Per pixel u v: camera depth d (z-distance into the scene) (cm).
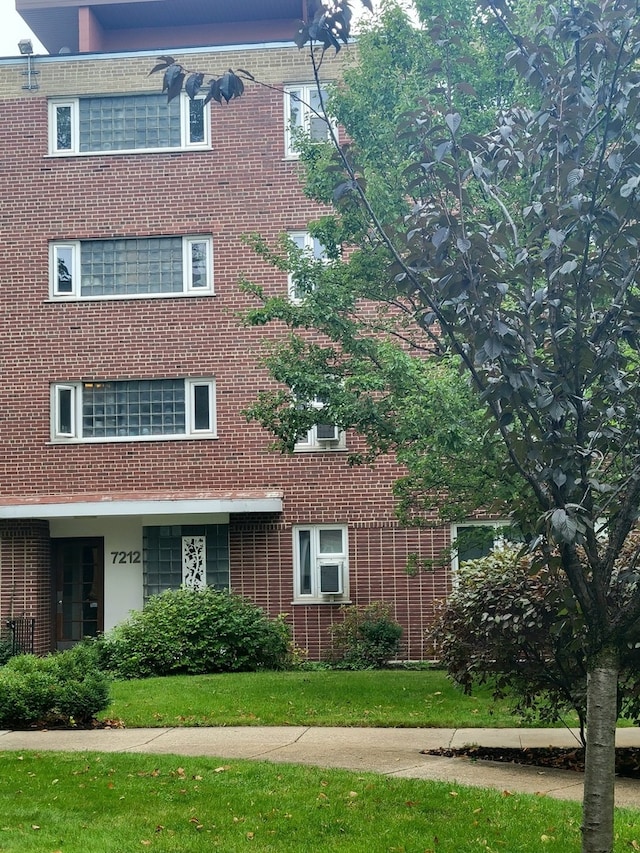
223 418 2022
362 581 1970
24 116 2105
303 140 1438
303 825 732
